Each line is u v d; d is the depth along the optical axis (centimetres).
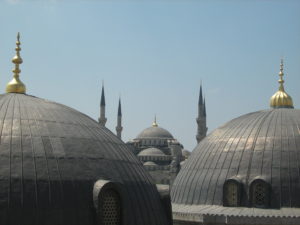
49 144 2647
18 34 3206
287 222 4075
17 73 3172
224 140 4725
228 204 4372
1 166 2478
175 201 4781
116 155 2902
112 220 2634
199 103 16000
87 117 3130
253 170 4372
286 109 4912
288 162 4325
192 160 4919
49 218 2434
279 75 5219
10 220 2369
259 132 4578
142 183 2914
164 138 17400
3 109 2794
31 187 2456
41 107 2905
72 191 2531
